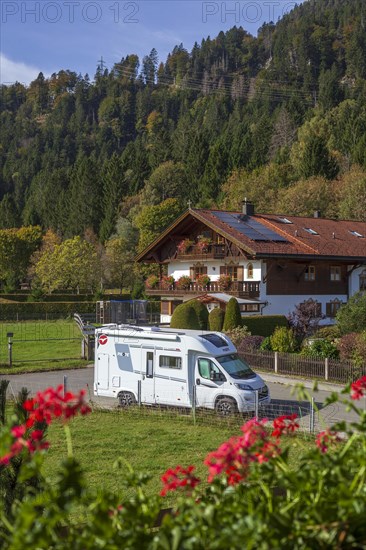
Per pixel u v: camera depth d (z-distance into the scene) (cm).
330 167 9400
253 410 1927
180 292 4703
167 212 9481
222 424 1825
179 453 1497
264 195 8850
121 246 8650
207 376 1978
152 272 8481
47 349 3772
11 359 3055
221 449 436
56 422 1855
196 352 2003
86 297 7438
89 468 1364
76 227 12394
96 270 7806
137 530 360
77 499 352
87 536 342
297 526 363
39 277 7994
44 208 13938
